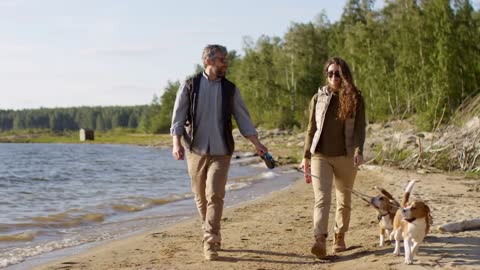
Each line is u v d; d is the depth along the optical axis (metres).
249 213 11.12
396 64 45.78
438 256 6.42
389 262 6.28
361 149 6.75
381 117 43.16
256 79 71.31
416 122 32.75
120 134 117.75
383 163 20.56
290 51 71.12
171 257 7.33
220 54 6.81
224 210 11.63
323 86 6.95
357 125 6.76
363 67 48.06
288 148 40.00
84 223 10.57
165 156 45.09
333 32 72.94
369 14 54.88
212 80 6.87
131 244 8.26
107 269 6.78
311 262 6.78
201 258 7.20
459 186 14.08
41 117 199.75
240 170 24.80
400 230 6.37
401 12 48.09
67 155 47.75
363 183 15.77
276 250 7.50
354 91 6.63
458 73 38.41
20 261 7.43
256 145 7.05
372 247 7.15
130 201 13.65
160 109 115.19
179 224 10.16
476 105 22.30
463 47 40.25
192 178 7.06
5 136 120.31
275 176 21.02
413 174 17.36
